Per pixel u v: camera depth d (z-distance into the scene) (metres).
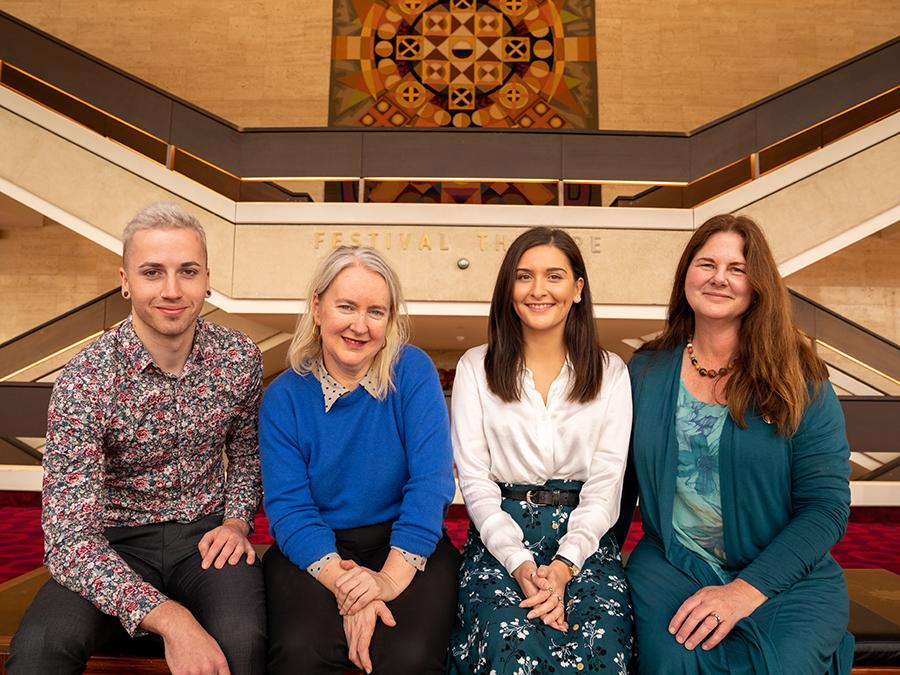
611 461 2.21
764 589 1.93
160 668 1.96
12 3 9.98
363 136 6.54
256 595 1.92
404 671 1.76
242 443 2.24
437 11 10.00
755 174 6.52
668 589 2.03
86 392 1.91
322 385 2.07
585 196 6.71
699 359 2.26
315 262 6.57
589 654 1.84
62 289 9.83
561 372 2.27
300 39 9.98
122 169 6.53
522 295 2.23
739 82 9.96
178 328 1.93
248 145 6.55
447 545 2.21
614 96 9.92
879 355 6.76
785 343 2.10
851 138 6.47
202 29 10.00
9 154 6.50
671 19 10.02
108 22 9.99
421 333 7.98
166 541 2.06
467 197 6.73
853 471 6.99
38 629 1.73
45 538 1.85
